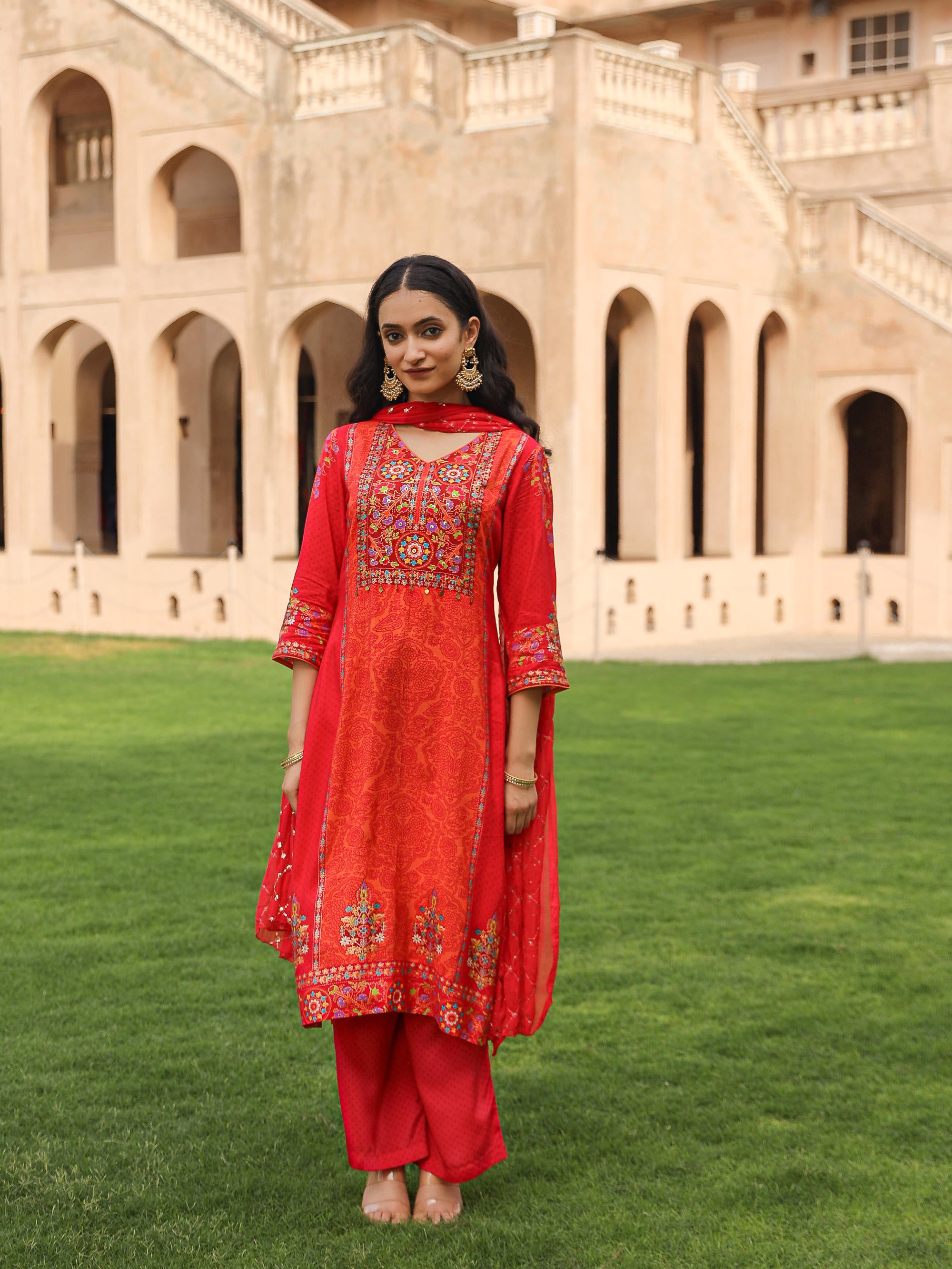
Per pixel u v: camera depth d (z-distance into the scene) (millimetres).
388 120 18000
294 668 3500
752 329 19672
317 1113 4066
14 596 21609
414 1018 3336
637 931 5918
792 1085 4293
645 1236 3303
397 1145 3391
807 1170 3689
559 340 17125
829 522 20688
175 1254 3191
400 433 3438
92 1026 4785
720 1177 3650
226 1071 4391
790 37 24750
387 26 17875
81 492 24250
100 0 20203
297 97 18719
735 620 19734
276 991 5172
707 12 25062
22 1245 3227
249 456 19406
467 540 3318
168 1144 3828
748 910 6230
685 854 7211
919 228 21344
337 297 18500
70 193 23641
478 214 17578
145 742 10758
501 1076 4359
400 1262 3137
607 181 17359
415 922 3301
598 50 17203
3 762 9875
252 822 7996
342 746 3318
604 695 13469
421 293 3365
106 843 7492
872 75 22312
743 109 22312
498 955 3371
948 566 19766
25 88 20984
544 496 3391
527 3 24672
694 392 23078
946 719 11891
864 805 8406
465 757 3312
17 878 6762
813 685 14250
